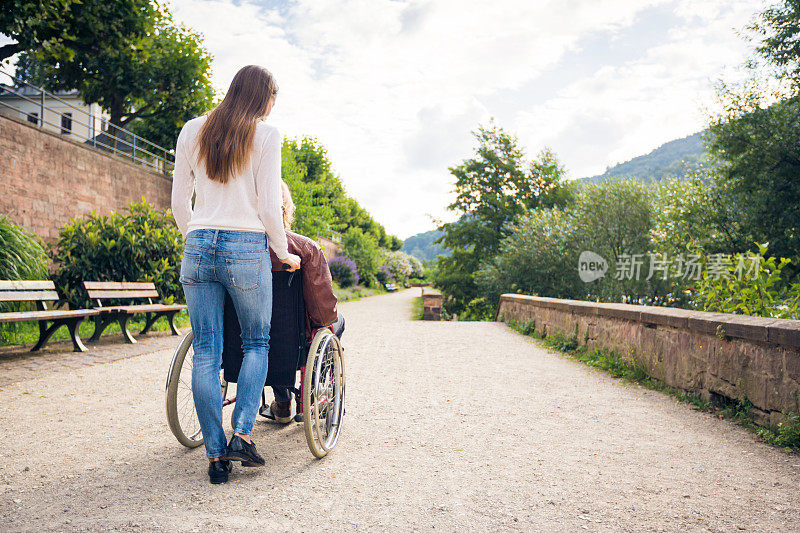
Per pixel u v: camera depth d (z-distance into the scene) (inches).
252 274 98.9
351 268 1317.7
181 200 102.7
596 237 661.3
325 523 80.0
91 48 693.3
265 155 98.8
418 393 182.2
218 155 97.0
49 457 110.7
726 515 83.6
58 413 148.6
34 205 466.9
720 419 146.9
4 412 149.2
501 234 1068.5
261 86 103.3
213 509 84.6
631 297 605.3
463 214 1131.9
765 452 117.1
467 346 318.3
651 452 117.7
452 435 131.3
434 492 93.4
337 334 132.4
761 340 135.0
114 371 214.1
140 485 95.1
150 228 415.8
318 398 112.3
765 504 88.0
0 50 572.4
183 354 112.8
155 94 871.7
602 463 110.1
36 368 217.2
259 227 100.3
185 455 113.0
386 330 424.5
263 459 104.3
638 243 633.6
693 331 169.9
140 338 324.8
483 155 1122.7
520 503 88.7
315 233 983.0
